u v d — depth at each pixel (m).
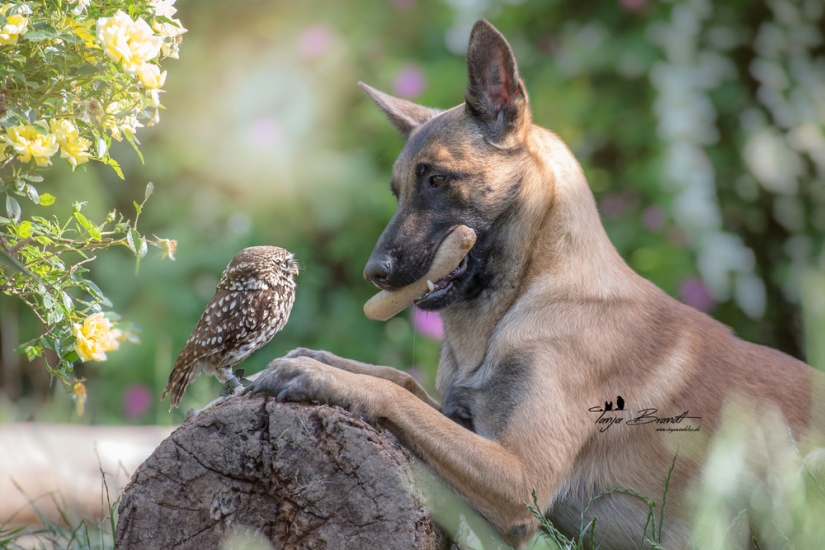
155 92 6.06
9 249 6.11
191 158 14.04
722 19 14.97
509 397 6.63
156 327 13.31
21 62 6.00
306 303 13.84
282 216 14.17
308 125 14.48
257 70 14.53
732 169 14.89
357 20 14.63
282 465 5.74
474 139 7.25
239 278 6.61
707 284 14.32
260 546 5.72
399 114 8.29
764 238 15.04
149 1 6.38
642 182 14.38
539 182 7.23
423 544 5.70
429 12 14.73
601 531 6.86
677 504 6.75
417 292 7.07
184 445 5.81
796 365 7.38
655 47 14.49
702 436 6.79
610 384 6.74
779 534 6.31
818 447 6.80
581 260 7.07
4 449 10.34
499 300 7.25
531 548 7.39
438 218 7.18
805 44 15.09
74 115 6.07
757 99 15.05
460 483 6.16
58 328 6.56
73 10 5.94
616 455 6.79
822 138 14.93
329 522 5.72
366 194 13.98
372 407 6.05
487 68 7.25
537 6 14.62
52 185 13.16
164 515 5.80
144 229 13.92
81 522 7.88
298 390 5.93
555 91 14.40
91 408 13.17
